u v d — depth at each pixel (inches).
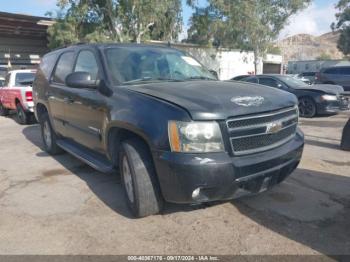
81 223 148.6
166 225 143.0
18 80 474.0
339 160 230.7
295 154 149.8
